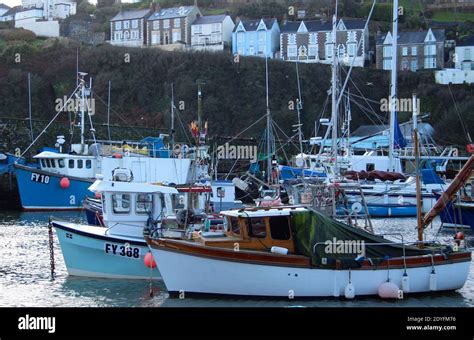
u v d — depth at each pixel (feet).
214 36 462.60
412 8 505.25
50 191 180.55
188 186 103.91
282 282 68.69
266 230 70.59
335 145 130.82
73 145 196.65
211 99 340.39
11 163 200.75
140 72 356.79
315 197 85.46
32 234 131.85
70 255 86.74
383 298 70.69
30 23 444.55
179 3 535.19
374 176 151.43
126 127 279.69
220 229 83.46
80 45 380.78
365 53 433.89
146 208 89.45
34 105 309.01
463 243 95.71
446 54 445.78
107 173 183.73
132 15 487.20
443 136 331.16
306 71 371.35
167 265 69.82
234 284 68.64
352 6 500.33
